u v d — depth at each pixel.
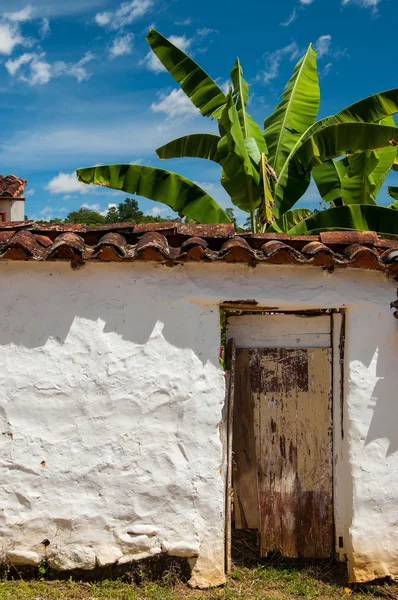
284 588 4.45
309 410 4.86
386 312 4.55
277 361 4.89
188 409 4.46
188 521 4.46
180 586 4.42
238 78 7.97
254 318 4.90
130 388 4.45
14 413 4.44
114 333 4.47
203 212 7.54
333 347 4.82
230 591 4.36
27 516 4.43
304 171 7.34
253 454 4.90
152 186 7.52
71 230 4.49
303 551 4.84
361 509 4.50
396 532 4.52
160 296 4.48
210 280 4.48
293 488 4.86
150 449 4.45
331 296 4.52
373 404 4.55
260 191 6.92
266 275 4.50
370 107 6.82
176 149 7.87
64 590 4.30
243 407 4.91
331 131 6.76
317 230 6.80
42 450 4.43
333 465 4.82
